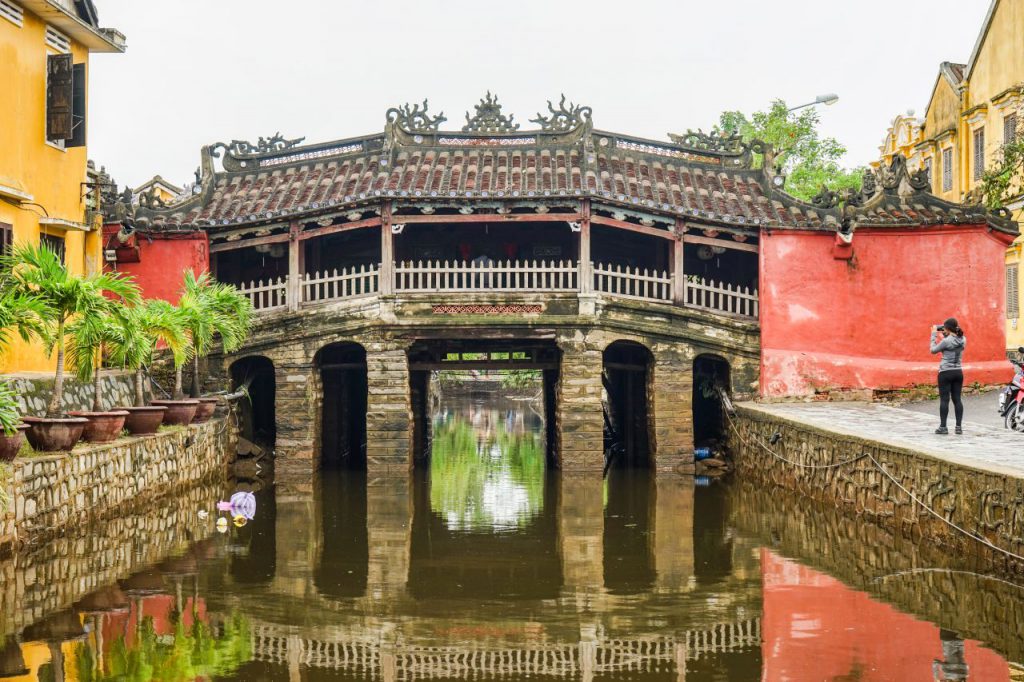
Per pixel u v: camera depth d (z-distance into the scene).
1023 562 11.15
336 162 25.12
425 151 24.48
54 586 12.60
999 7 31.77
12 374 18.09
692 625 11.15
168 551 14.87
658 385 23.53
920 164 38.66
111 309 16.48
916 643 10.24
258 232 24.33
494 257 26.17
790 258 24.22
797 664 9.69
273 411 27.77
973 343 24.09
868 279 24.23
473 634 10.95
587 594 12.54
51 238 20.70
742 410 23.17
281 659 10.05
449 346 25.14
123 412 16.89
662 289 25.61
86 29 20.91
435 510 18.69
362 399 29.78
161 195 37.62
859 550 15.02
